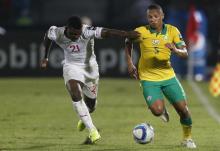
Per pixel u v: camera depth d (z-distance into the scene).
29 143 33.72
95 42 73.12
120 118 44.44
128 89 63.84
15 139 35.16
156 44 31.39
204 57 74.94
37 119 43.53
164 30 31.50
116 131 38.47
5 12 82.75
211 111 49.00
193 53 73.94
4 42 73.44
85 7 92.44
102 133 37.62
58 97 57.03
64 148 32.03
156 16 31.19
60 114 46.25
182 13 73.38
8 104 51.81
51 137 35.94
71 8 91.69
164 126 40.44
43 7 89.69
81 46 32.81
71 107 50.34
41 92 60.72
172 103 31.83
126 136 36.44
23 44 73.50
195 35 71.50
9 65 73.62
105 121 42.88
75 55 33.03
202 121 43.09
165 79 31.61
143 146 32.78
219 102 55.38
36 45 73.56
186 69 75.31
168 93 31.67
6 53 73.50
